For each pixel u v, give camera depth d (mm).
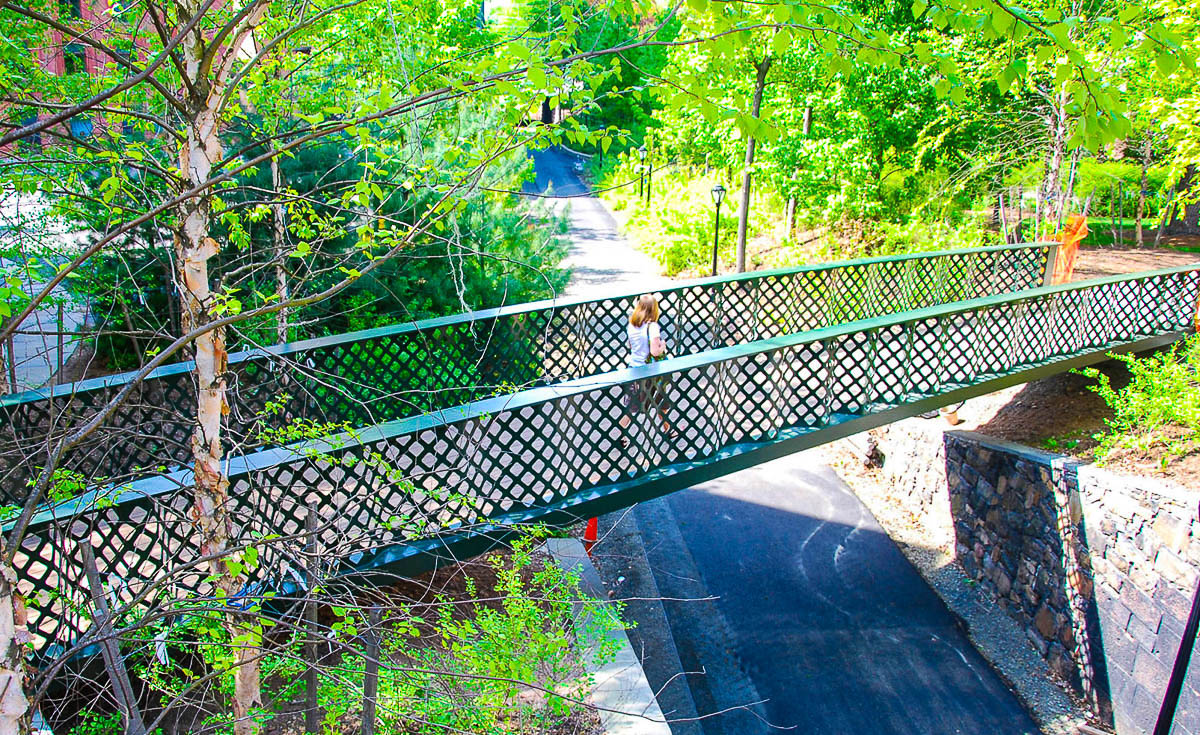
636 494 5375
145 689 3707
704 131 15648
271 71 4477
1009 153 14477
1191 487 6082
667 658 6871
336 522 4273
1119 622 6355
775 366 5930
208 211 2727
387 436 4234
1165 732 5113
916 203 15609
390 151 3654
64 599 3104
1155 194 16234
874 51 2309
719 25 2201
